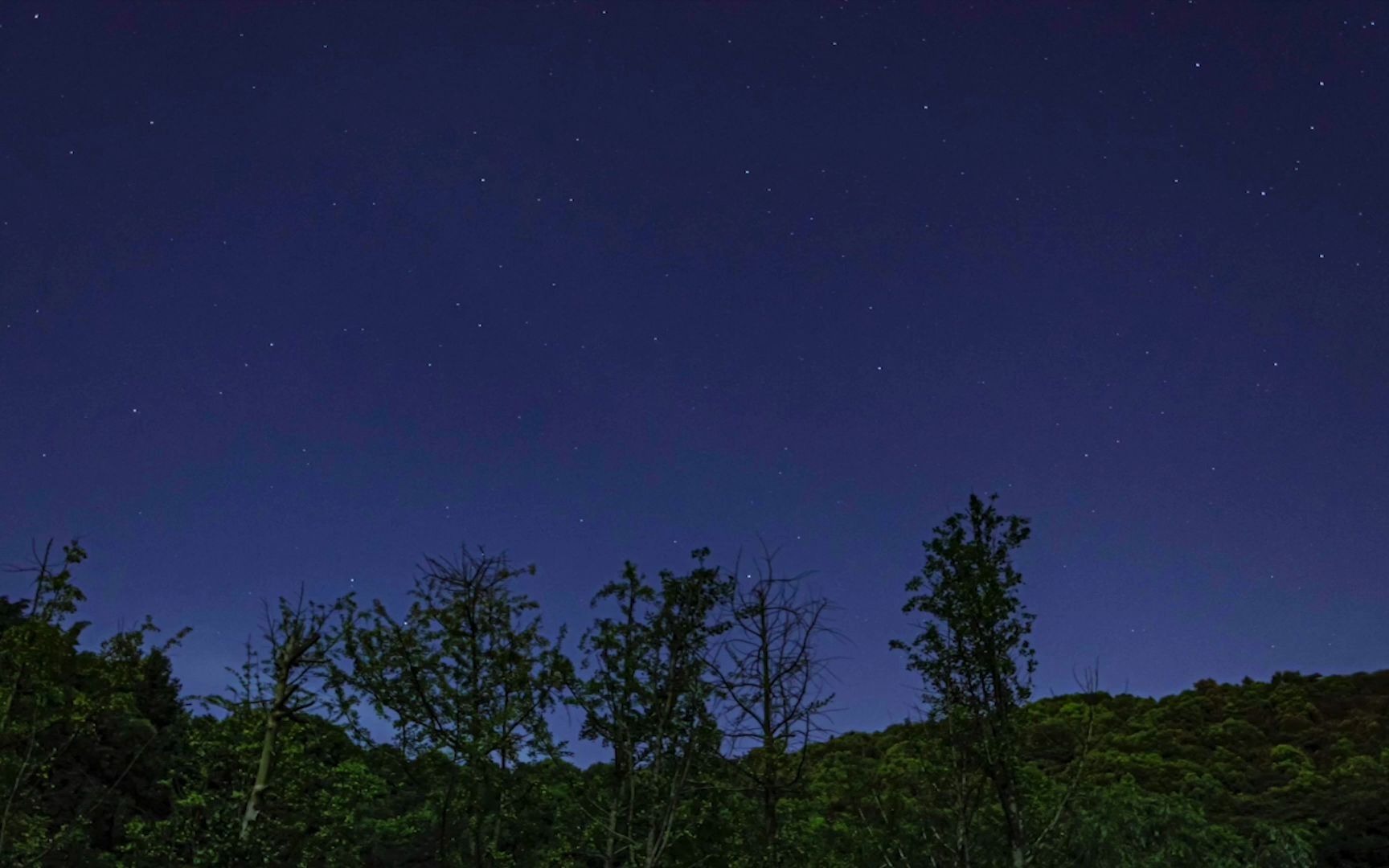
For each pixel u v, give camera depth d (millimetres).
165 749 30406
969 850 20578
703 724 18234
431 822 25141
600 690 18062
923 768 21141
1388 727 87688
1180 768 75625
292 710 24141
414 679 17562
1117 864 32969
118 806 27281
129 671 20094
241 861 22672
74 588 19406
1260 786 74500
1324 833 56375
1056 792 24312
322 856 25594
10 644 18578
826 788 30453
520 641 18375
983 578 21141
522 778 17688
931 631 21500
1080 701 80062
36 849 19484
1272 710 97750
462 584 18562
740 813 20406
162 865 24047
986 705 20844
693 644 18531
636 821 18031
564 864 18234
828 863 23234
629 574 19047
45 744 21453
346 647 17953
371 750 17797
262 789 23516
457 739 17266
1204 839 42406
